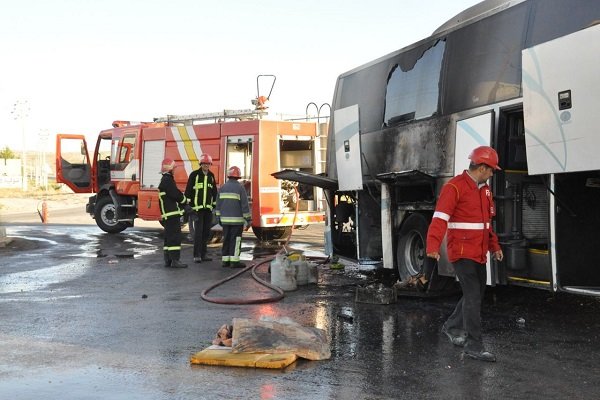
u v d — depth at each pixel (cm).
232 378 529
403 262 941
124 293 953
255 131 1565
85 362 582
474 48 795
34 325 736
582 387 496
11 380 530
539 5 699
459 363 564
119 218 1945
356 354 599
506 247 727
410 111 921
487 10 784
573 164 617
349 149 1047
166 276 1120
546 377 521
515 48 725
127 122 1994
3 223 2656
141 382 521
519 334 666
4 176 6975
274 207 1588
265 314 789
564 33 663
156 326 728
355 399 475
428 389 495
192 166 1680
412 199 934
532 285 710
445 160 836
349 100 1095
